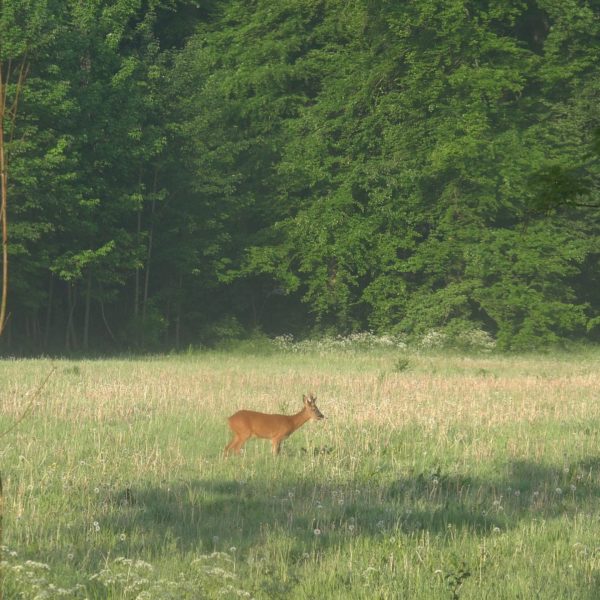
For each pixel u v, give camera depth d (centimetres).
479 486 1398
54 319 5069
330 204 5219
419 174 5172
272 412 2061
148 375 2900
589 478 1466
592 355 5003
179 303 5122
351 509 1223
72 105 4150
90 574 912
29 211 4231
